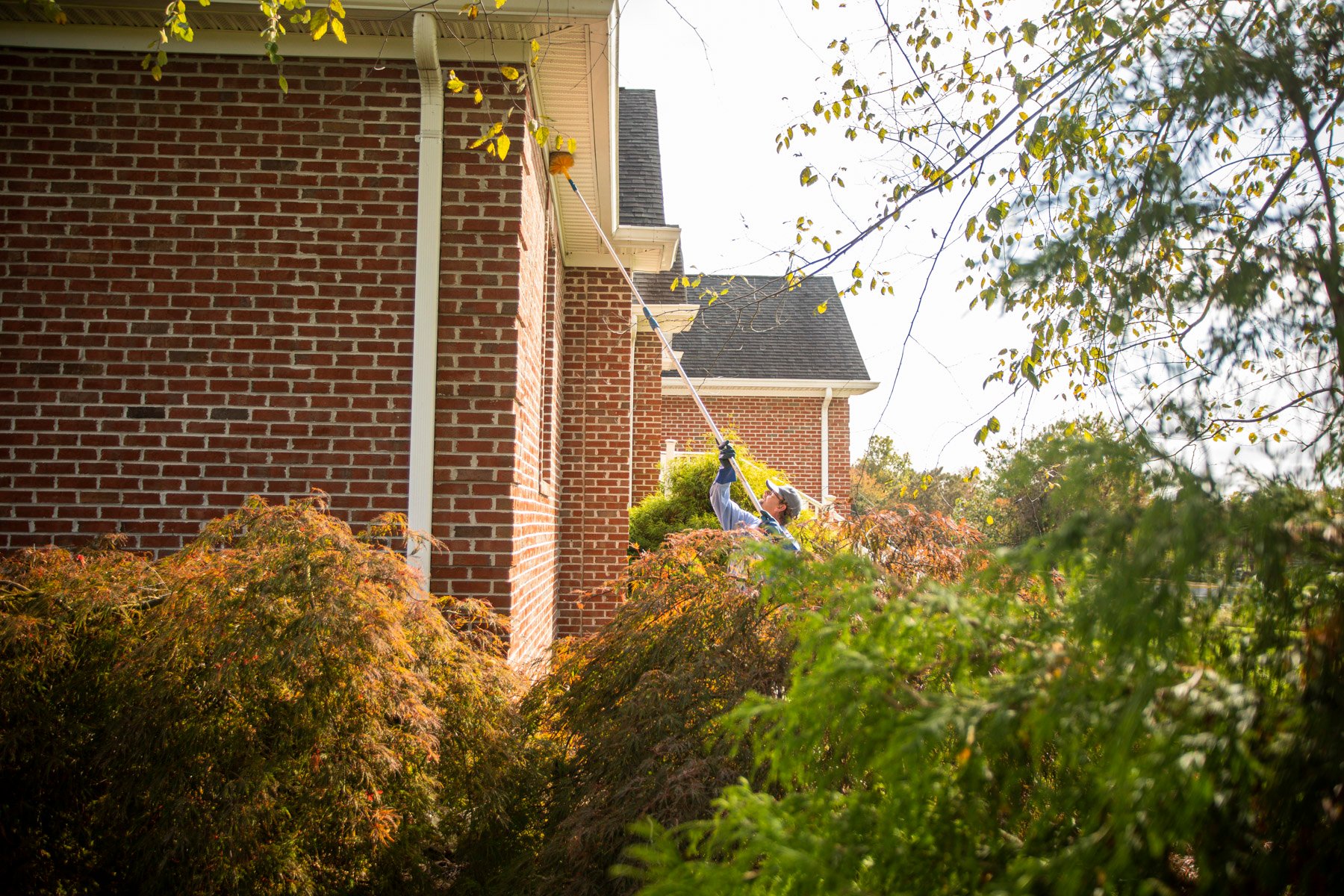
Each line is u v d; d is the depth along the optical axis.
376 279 4.98
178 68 5.00
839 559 1.53
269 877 2.75
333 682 2.85
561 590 8.84
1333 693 1.21
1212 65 1.82
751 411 17.20
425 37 4.78
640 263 9.24
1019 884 1.13
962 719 1.22
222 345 4.92
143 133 4.97
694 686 3.07
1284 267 1.69
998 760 1.41
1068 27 3.33
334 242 4.99
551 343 7.64
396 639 2.98
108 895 2.94
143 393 4.88
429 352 4.92
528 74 5.12
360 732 2.86
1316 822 1.15
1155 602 1.19
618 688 3.38
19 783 2.82
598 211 7.97
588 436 8.96
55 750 2.83
